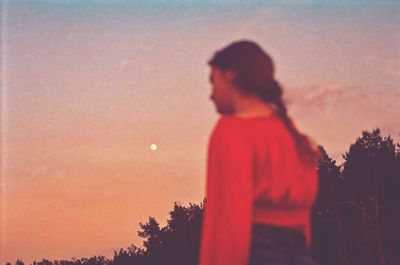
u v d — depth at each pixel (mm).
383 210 58750
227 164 2295
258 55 2424
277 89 2447
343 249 58938
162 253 92938
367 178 59281
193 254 91062
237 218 2258
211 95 2484
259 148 2340
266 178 2346
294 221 2404
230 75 2426
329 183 59781
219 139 2338
